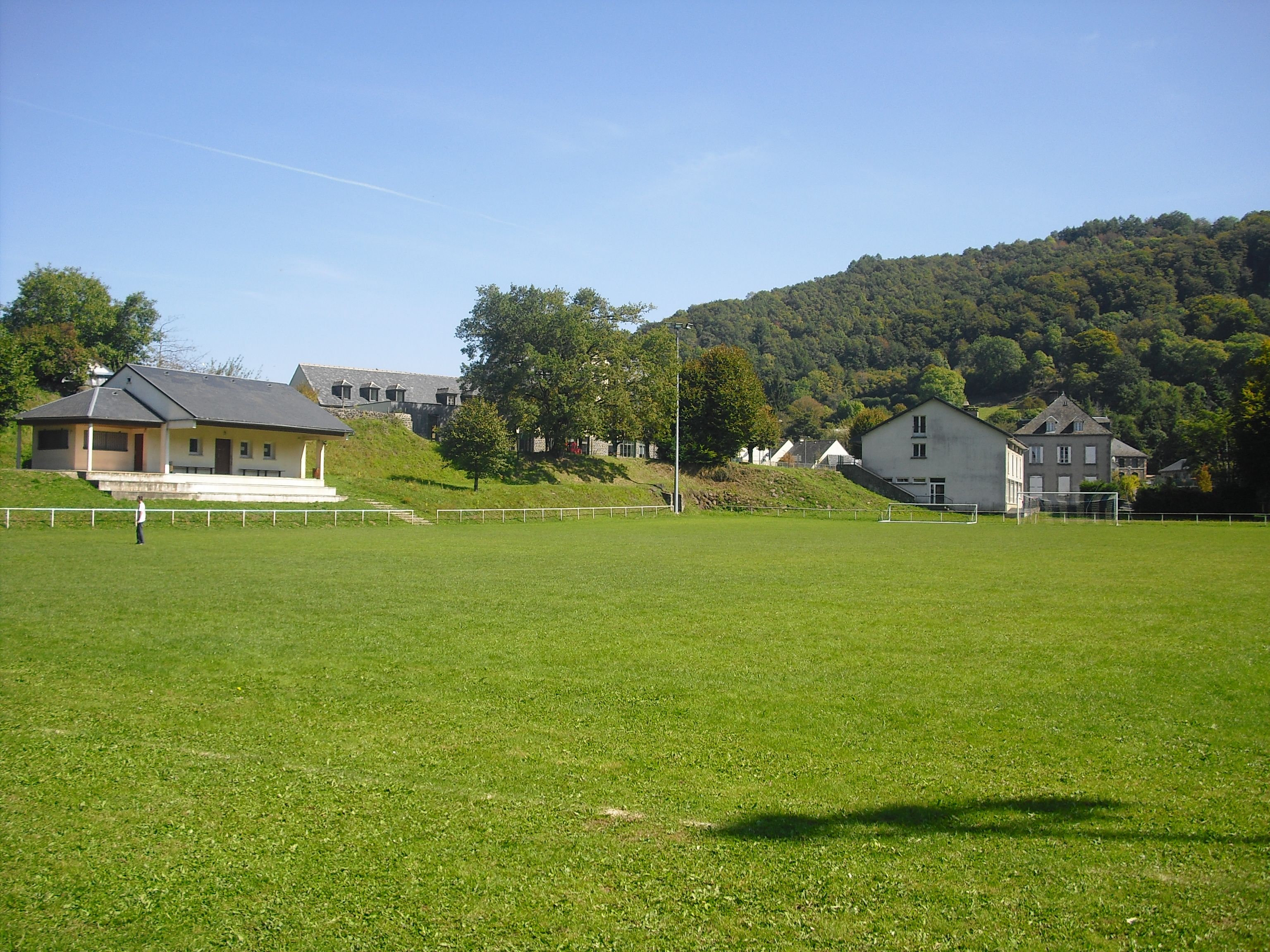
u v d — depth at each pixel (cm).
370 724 925
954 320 18238
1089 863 600
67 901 543
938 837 644
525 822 670
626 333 7675
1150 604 1781
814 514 7119
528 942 498
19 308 6875
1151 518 6981
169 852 614
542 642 1341
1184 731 914
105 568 2242
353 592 1866
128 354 7106
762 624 1513
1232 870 588
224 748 846
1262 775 780
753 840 639
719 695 1043
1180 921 520
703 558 2838
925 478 8381
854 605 1752
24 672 1128
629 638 1380
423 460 6719
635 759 818
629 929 512
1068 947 490
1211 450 8525
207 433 5303
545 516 5962
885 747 858
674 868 591
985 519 7256
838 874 582
